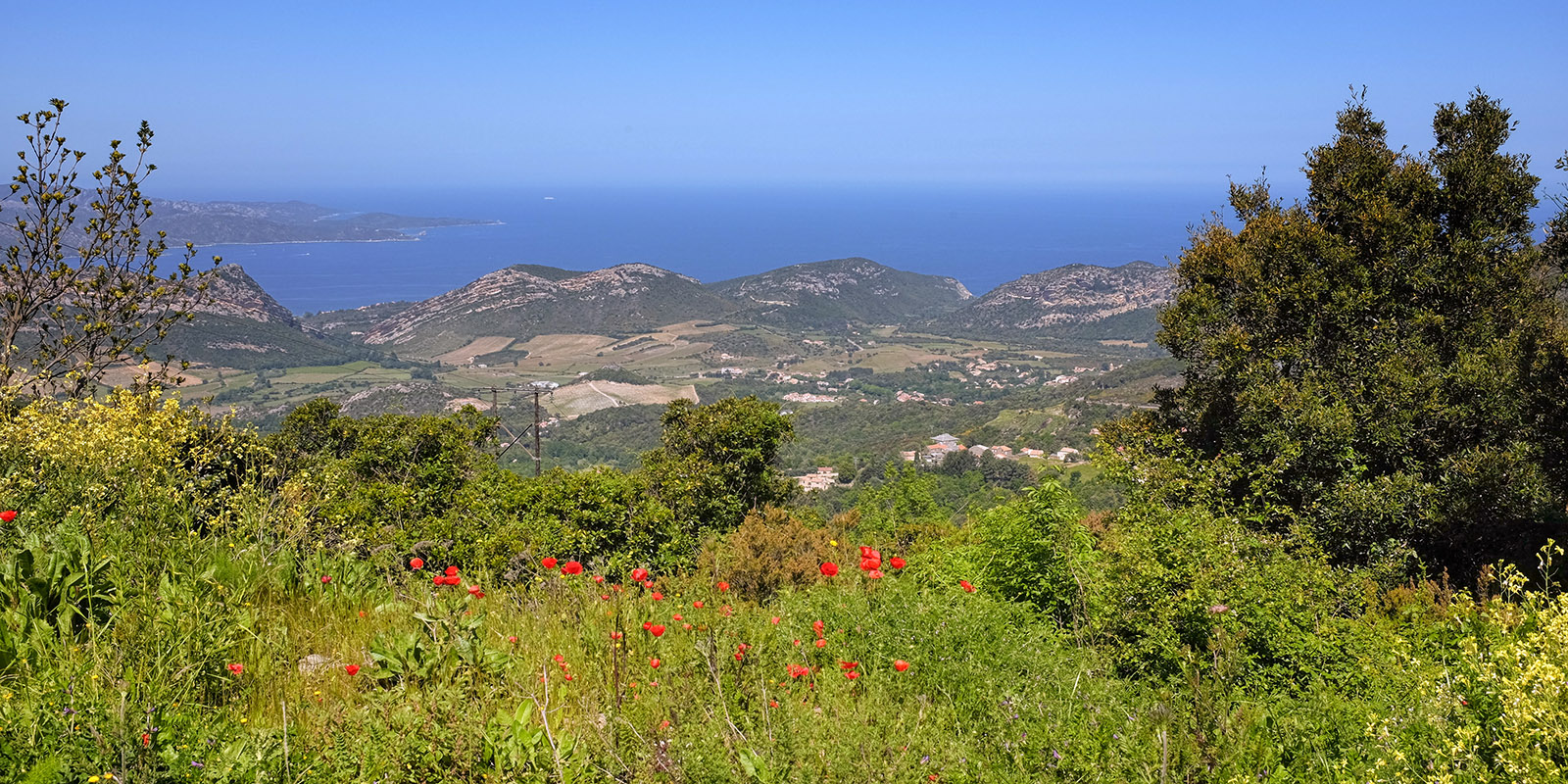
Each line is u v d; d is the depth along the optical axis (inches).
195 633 129.6
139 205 341.7
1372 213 436.8
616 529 377.7
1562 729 104.0
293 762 104.2
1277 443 408.8
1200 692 138.8
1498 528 395.9
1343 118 484.7
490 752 110.1
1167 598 205.6
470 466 517.7
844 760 118.4
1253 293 460.4
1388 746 129.4
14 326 319.3
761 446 664.4
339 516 262.7
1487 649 150.9
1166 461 415.8
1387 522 392.5
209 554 176.2
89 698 103.9
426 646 140.3
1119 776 125.8
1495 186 431.8
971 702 158.6
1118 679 193.0
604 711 134.3
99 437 215.2
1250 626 203.8
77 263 336.5
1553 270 460.1
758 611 200.2
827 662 173.2
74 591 145.2
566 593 196.1
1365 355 432.5
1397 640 183.5
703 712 127.6
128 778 94.2
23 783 92.2
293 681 136.6
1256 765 130.5
